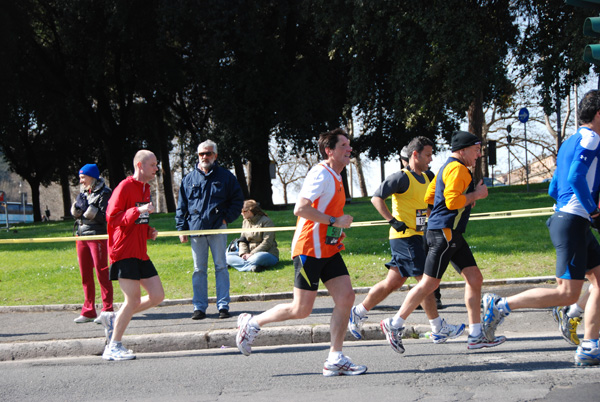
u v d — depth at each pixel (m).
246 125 35.94
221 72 35.84
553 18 27.81
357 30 28.39
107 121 43.22
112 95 45.97
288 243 16.64
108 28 34.34
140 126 46.00
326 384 6.07
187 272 13.14
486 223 18.19
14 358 8.20
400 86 29.25
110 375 6.86
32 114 47.75
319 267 6.33
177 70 38.41
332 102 38.00
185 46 38.22
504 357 6.71
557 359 6.50
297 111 35.34
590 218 6.15
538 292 6.50
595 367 6.14
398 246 7.66
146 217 7.50
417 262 7.56
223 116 35.69
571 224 6.23
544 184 36.72
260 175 39.84
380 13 26.89
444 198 6.72
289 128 37.00
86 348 8.22
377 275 11.94
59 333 8.80
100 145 51.25
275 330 8.20
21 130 52.00
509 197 26.59
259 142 37.06
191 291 11.39
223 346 8.24
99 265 9.48
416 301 6.84
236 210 9.62
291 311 6.42
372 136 42.38
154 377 6.69
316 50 38.88
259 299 10.74
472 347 6.89
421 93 27.61
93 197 9.46
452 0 25.56
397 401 5.37
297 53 39.62
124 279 7.39
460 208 6.70
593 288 6.33
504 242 14.48
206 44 32.88
